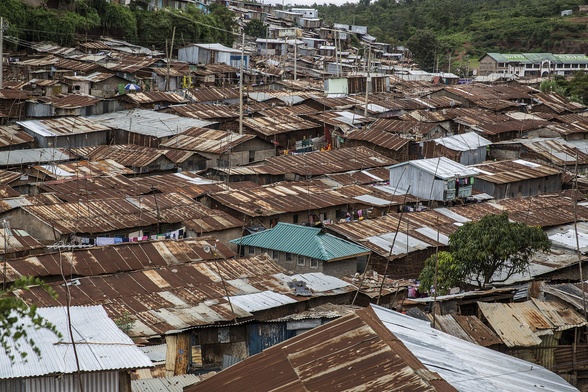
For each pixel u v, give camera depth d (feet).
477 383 57.00
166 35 321.11
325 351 58.39
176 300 91.20
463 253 110.42
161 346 80.23
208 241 115.34
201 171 171.63
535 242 112.27
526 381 62.90
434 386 52.11
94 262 102.47
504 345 81.87
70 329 50.98
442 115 259.39
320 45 438.40
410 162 165.68
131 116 211.20
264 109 245.86
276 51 395.14
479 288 111.75
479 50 500.33
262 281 101.86
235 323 86.02
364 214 150.30
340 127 226.38
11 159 160.25
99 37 296.51
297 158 185.98
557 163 209.36
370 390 52.49
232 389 57.00
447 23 570.46
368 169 184.14
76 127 186.50
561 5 550.77
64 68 248.93
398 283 112.98
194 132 194.59
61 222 118.42
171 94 241.14
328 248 116.98
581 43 483.51
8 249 107.45
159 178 156.35
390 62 436.76
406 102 283.59
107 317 60.90
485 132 237.66
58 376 50.03
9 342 52.95
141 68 256.11
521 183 181.68
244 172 168.76
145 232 124.67
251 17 478.18
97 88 235.61
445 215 147.23
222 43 366.02
